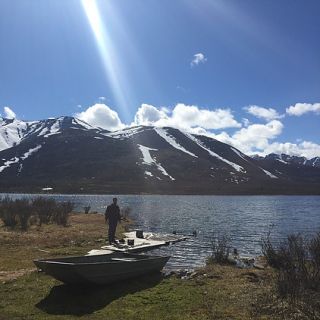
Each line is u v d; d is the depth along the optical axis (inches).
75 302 573.6
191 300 584.1
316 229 1856.5
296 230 1809.8
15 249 1005.2
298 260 711.1
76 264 607.2
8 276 724.0
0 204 1985.7
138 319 501.0
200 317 503.5
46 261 625.9
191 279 745.0
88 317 508.1
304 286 584.4
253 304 551.5
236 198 6560.0
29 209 1761.8
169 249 1222.3
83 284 644.1
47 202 1961.1
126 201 5036.9
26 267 801.6
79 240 1211.9
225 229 1854.1
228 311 525.7
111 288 655.8
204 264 967.6
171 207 3713.1
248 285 671.8
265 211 3257.9
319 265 674.8
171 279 734.5
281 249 872.3
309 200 5861.2
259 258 991.0
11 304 561.0
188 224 2098.9
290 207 3914.9
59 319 499.8
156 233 1642.5
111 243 1179.3
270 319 490.9
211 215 2763.3
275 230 1804.9
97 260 747.4
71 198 5940.0
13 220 1467.8
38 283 671.1
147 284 691.4
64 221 1628.9
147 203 4510.3
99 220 1947.6
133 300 585.0
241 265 919.7
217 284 689.0
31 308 543.2
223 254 983.0
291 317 493.0
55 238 1206.9
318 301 537.6
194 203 4606.3
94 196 6983.3
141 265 743.1
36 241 1135.0
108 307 551.5
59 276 623.2
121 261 691.4
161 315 515.2
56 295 605.9
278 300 555.8
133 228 1865.2
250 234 1654.8
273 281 678.5
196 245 1315.2
